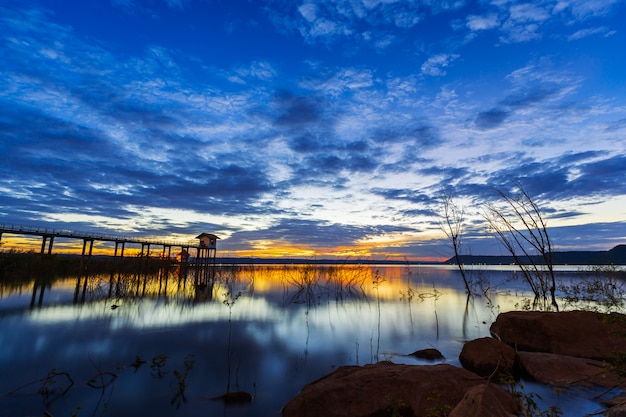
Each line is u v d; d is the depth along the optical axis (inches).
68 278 1440.7
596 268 952.9
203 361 406.9
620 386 272.5
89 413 274.7
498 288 1221.7
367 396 247.3
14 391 315.9
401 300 947.3
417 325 610.9
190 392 315.6
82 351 449.1
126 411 279.1
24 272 1386.6
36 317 672.4
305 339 510.9
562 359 333.7
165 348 464.1
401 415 237.3
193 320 658.2
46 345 476.7
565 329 412.5
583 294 892.0
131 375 359.6
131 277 1266.0
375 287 1309.1
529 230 761.0
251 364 395.5
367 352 441.4
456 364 377.1
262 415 271.9
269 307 826.8
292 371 372.5
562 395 273.9
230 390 320.5
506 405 229.3
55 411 276.8
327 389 251.6
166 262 1464.1
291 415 237.0
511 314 477.4
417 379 259.4
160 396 307.0
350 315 711.1
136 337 524.1
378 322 626.2
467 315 708.0
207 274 1643.7
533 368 328.2
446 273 2519.7
